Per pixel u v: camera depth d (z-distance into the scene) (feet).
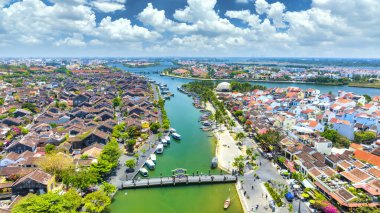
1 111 625.82
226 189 337.11
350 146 441.68
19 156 377.50
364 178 304.71
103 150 374.02
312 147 415.64
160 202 308.19
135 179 348.38
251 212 277.03
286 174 352.28
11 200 284.82
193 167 399.24
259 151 447.83
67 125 536.83
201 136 546.26
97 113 625.41
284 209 279.69
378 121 527.40
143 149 449.48
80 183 299.38
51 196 236.02
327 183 305.94
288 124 536.42
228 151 453.99
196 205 302.04
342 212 263.70
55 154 352.49
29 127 539.29
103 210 287.89
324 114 598.75
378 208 252.01
